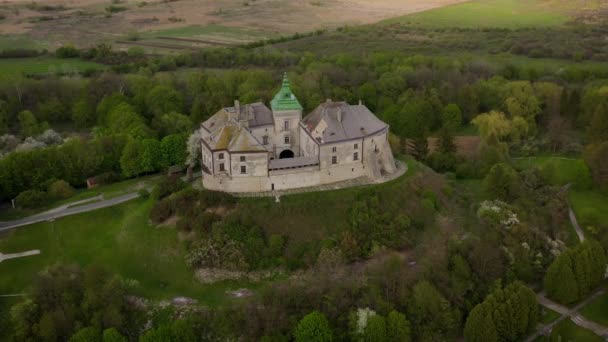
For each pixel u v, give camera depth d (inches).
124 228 5034.5
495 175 5836.6
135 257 4692.4
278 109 5482.3
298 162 5132.9
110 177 6215.6
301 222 4810.5
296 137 5664.4
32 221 5275.6
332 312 4124.0
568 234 5398.6
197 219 4744.1
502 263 4778.5
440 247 4793.3
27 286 4402.1
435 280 4458.7
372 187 5196.9
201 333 4042.8
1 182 5713.6
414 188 5349.4
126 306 4146.2
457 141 7593.5
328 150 5187.0
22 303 4010.8
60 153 6146.7
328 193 5078.7
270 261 4571.9
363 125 5438.0
